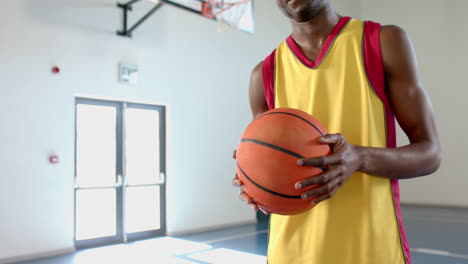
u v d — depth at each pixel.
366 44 0.78
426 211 7.02
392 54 0.75
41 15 4.08
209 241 4.63
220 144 5.72
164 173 5.16
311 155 0.67
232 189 5.82
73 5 4.32
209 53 5.67
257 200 0.73
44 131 4.05
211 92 5.66
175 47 5.25
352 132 0.77
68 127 4.22
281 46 0.93
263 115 0.76
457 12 7.84
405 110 0.75
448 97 7.82
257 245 4.34
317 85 0.82
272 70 0.93
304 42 0.87
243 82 6.12
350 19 0.84
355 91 0.79
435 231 5.03
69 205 4.18
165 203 5.14
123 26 4.73
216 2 4.70
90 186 4.51
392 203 0.78
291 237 0.82
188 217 5.25
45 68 4.08
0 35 3.81
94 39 4.47
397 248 0.76
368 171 0.68
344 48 0.80
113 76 4.61
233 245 4.36
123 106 4.80
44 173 4.02
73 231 4.19
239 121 6.02
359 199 0.76
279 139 0.69
